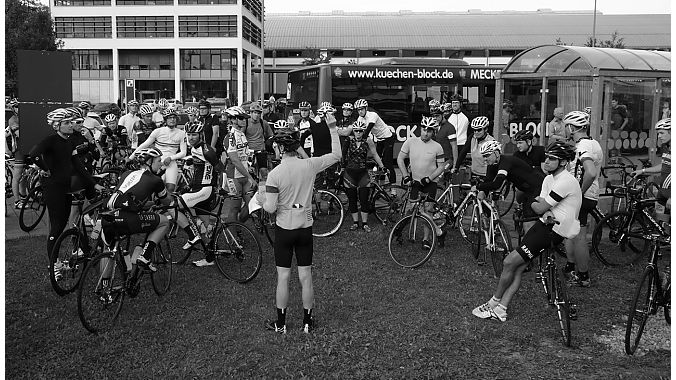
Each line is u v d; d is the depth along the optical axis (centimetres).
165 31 4900
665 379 473
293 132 547
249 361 502
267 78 5497
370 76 1752
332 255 813
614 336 559
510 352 527
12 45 2870
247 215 835
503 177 697
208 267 745
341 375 479
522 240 579
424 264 773
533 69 1091
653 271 527
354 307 627
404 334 557
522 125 1170
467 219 814
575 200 550
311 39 6462
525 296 659
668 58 1019
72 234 648
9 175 1139
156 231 616
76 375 475
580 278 690
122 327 564
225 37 4922
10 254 786
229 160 832
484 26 6706
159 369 486
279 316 558
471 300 650
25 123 836
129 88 2866
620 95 980
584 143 673
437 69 1781
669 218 726
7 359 495
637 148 1002
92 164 954
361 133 927
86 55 4950
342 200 962
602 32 6588
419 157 824
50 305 609
